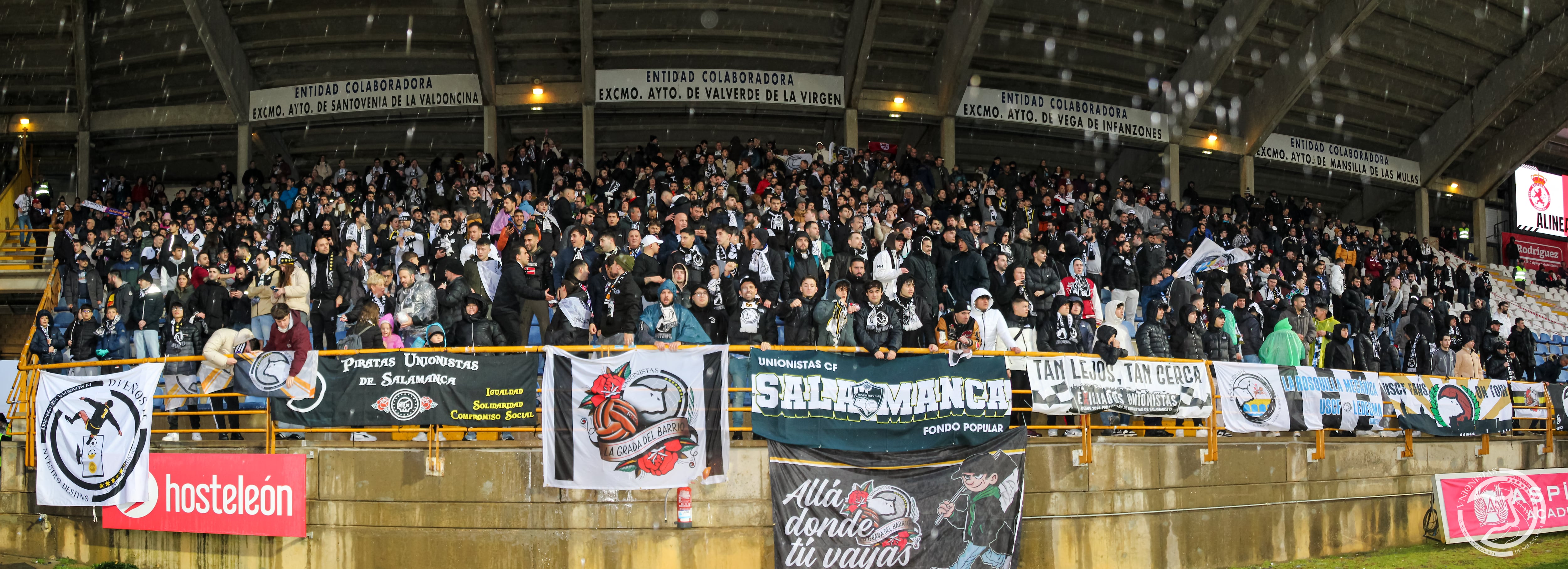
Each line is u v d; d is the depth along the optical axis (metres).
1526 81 27.67
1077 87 26.75
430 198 20.52
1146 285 18.02
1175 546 12.12
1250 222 24.92
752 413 10.45
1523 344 21.05
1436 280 27.22
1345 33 24.44
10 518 11.87
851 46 23.83
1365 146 31.00
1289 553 13.16
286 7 22.22
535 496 10.34
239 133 23.86
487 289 12.77
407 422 10.36
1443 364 17.50
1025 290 13.91
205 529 10.86
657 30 23.44
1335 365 14.83
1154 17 24.69
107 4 22.09
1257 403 12.88
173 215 21.34
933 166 23.06
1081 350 13.21
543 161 21.50
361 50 23.62
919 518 10.77
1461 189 32.16
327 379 10.52
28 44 22.88
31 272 19.83
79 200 22.48
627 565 10.27
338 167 26.81
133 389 11.18
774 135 26.84
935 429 10.91
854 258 12.66
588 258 13.38
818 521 10.49
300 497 10.59
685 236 13.50
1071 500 11.52
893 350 10.85
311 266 14.20
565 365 10.31
